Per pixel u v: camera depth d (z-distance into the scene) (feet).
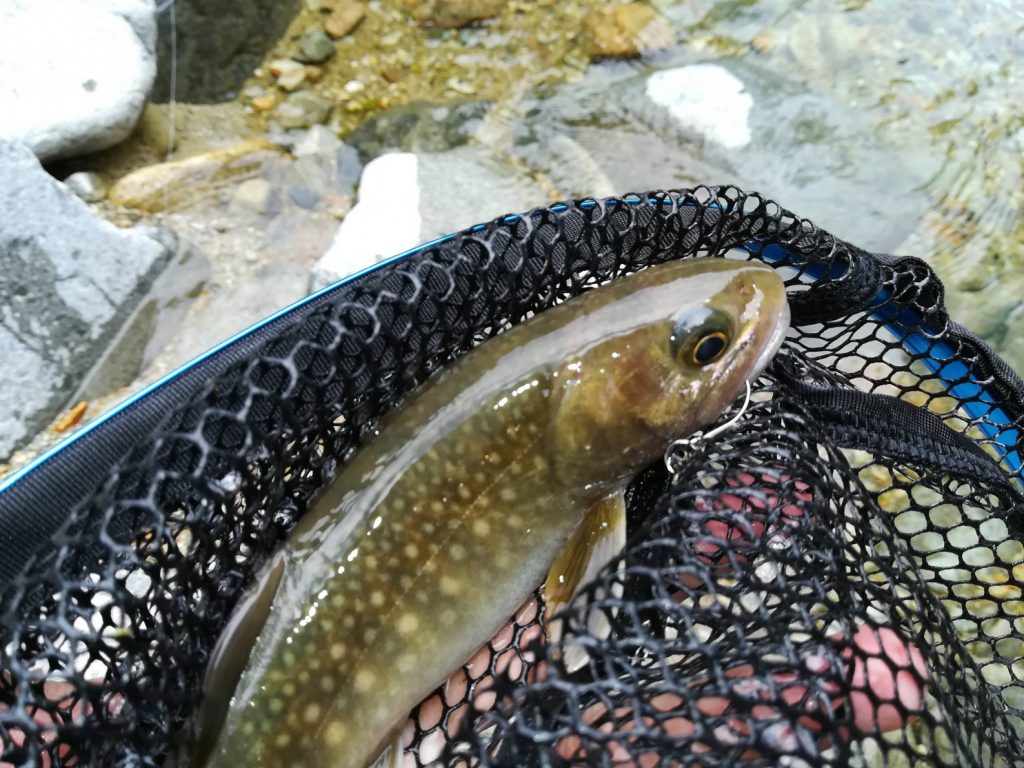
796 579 0.48
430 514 0.56
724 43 1.57
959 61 1.57
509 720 0.46
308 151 1.44
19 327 1.16
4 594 0.45
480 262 0.57
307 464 0.57
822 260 0.63
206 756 0.52
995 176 1.45
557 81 1.54
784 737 0.45
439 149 1.46
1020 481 0.72
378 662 0.55
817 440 0.54
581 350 0.57
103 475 0.59
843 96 1.52
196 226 1.34
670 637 0.56
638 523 0.64
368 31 1.55
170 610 0.48
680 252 0.63
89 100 1.31
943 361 0.66
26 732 0.41
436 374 0.58
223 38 1.49
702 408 0.57
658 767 0.44
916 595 0.50
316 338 0.52
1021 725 0.87
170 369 1.23
